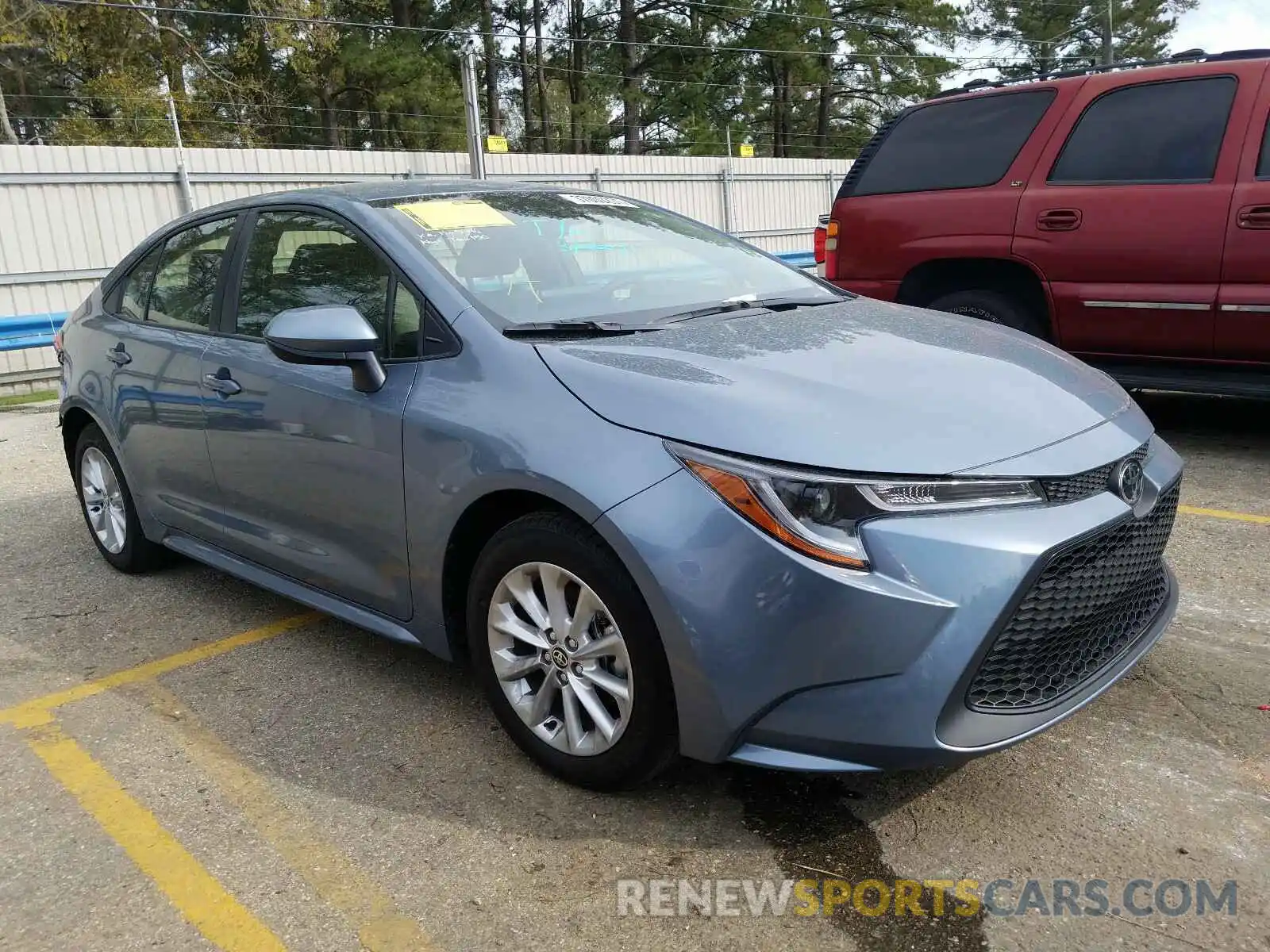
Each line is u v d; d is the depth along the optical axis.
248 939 2.27
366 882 2.45
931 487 2.33
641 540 2.39
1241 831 2.52
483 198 3.68
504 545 2.76
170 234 4.35
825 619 2.26
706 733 2.42
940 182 6.15
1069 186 5.63
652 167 21.03
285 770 2.96
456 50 35.50
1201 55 5.54
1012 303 5.98
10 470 7.01
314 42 28.58
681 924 2.27
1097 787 2.73
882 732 2.29
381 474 3.05
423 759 2.99
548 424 2.63
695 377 2.62
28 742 3.19
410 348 3.06
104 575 4.75
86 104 35.22
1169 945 2.16
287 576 3.65
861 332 3.13
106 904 2.40
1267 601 3.81
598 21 40.97
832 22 39.56
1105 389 3.00
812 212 24.03
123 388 4.26
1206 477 5.34
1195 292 5.25
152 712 3.36
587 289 3.33
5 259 13.48
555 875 2.45
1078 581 2.47
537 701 2.81
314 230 3.54
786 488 2.30
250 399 3.52
